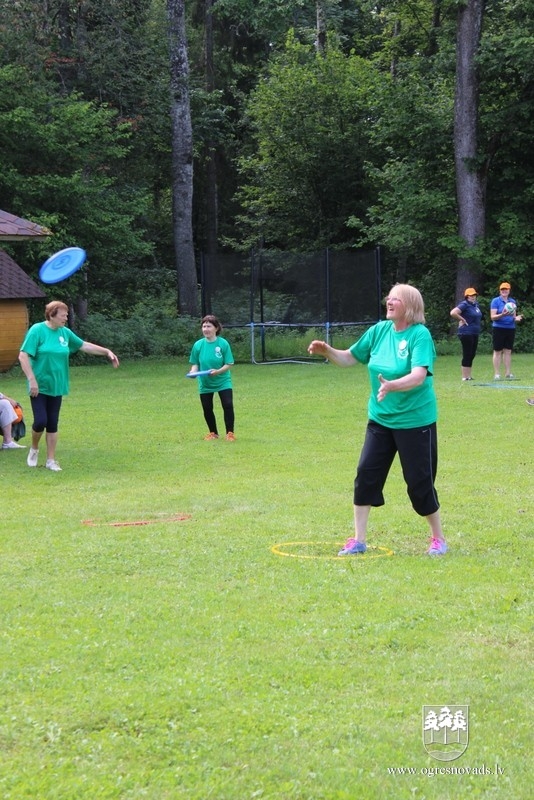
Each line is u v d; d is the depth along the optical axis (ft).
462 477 33.45
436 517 22.77
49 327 37.29
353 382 69.67
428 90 109.40
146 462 38.75
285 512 28.19
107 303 122.83
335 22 149.79
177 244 114.52
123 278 128.26
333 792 11.37
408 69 114.83
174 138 113.39
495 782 11.60
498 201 104.88
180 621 17.60
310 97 131.34
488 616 17.69
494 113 100.73
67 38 112.16
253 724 13.14
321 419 50.78
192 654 15.89
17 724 13.23
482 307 100.37
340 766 11.98
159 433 47.14
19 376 82.38
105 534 25.40
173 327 105.60
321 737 12.75
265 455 40.06
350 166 134.62
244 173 150.20
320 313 91.25
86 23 112.47
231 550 23.20
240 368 85.66
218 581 20.38
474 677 14.76
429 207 102.99
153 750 12.46
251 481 33.91
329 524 26.37
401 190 106.93
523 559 22.13
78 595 19.40
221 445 42.91
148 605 18.61
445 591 19.36
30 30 103.19
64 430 48.47
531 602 18.57
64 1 107.34
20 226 66.95
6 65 97.86
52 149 95.40
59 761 12.19
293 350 91.71
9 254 91.20
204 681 14.67
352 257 89.92
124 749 12.50
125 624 17.46
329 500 29.99
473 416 49.57
